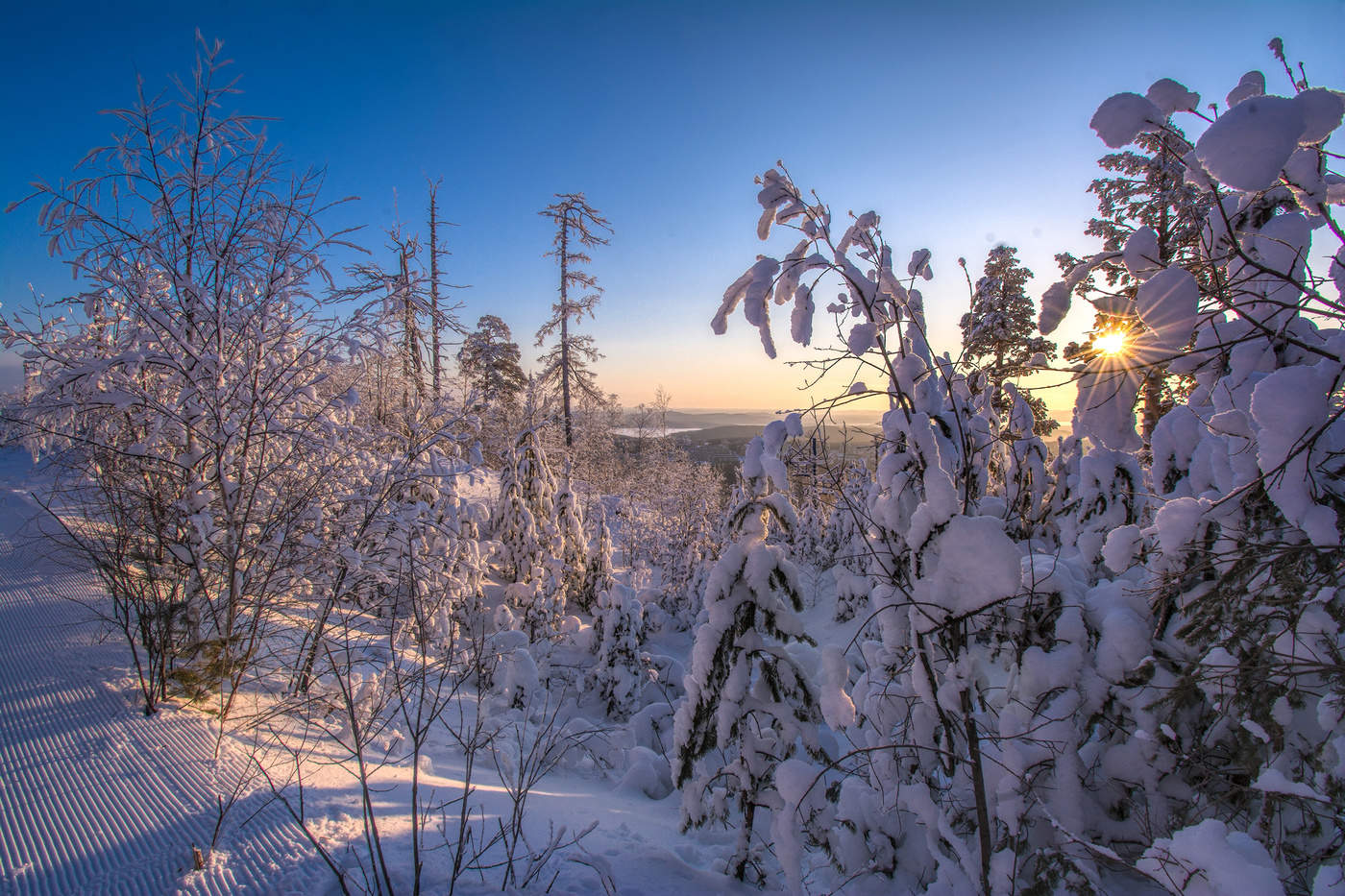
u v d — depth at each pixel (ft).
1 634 17.08
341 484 19.92
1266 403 6.71
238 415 17.58
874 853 10.71
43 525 23.76
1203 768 8.82
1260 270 6.26
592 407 75.82
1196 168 6.52
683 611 42.60
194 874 9.21
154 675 14.83
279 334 17.90
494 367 78.33
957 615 8.32
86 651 16.47
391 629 13.37
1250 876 5.81
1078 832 9.23
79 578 21.35
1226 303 6.46
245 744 13.32
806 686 12.64
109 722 13.34
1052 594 10.55
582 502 52.70
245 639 17.13
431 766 15.21
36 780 11.35
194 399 16.67
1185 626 9.05
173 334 16.24
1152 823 9.56
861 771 11.51
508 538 40.27
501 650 22.82
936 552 8.71
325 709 15.84
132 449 15.70
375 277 19.24
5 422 15.98
